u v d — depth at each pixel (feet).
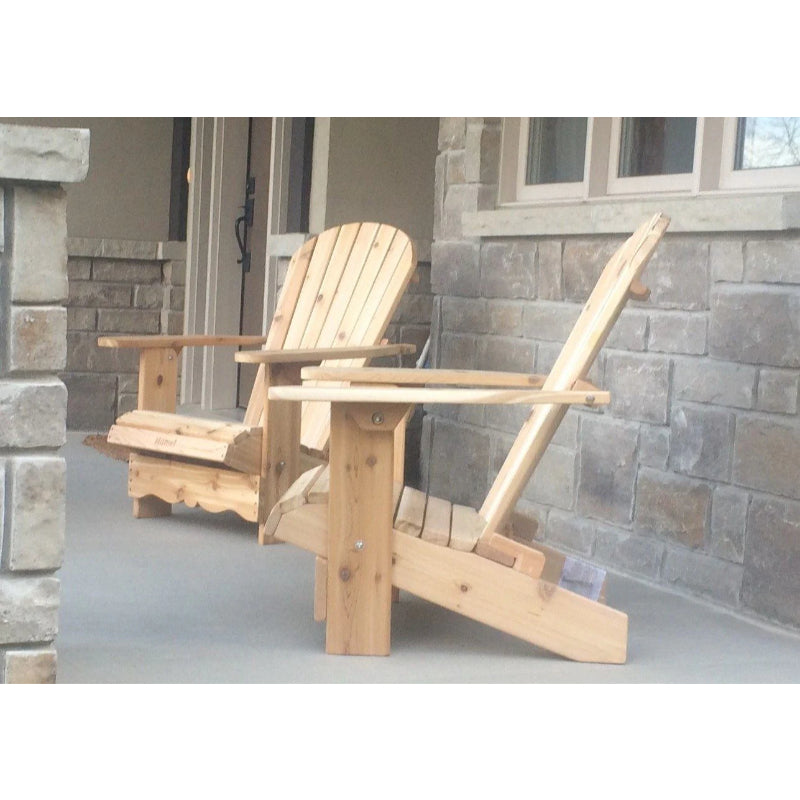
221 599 11.36
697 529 11.95
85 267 25.67
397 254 15.24
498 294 15.69
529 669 9.34
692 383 12.05
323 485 9.85
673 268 12.33
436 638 10.26
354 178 19.35
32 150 7.30
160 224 26.55
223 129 24.90
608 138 14.23
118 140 26.18
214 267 25.13
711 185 12.26
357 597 9.53
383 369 9.85
